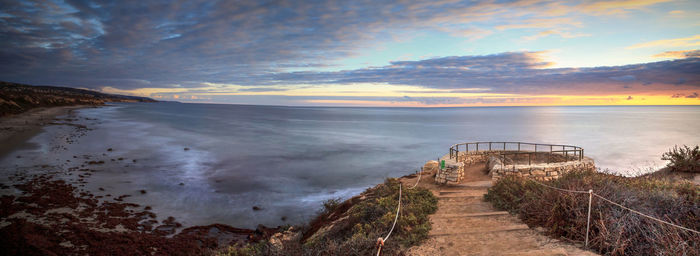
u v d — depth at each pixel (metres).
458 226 9.12
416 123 125.94
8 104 83.44
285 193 24.42
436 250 7.43
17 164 28.67
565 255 6.63
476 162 21.72
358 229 9.48
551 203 8.99
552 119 157.00
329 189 26.06
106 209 18.72
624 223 6.93
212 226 17.47
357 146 54.28
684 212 7.72
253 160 37.75
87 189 22.31
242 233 16.77
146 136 56.19
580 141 63.66
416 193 13.30
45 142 41.94
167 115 138.12
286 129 86.31
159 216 18.55
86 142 44.38
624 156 46.09
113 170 28.56
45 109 105.00
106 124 75.19
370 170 34.50
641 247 6.54
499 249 7.28
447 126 108.44
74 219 16.66
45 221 16.05
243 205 21.31
